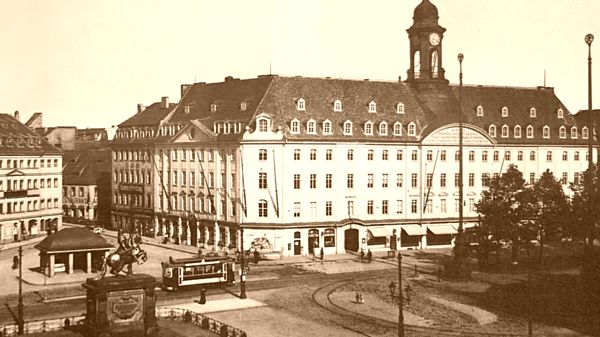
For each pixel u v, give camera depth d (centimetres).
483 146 10988
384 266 8906
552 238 8800
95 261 8388
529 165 11462
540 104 12106
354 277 8112
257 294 7125
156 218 11869
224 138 10094
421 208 10594
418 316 6088
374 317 6059
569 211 8325
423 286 7506
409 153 10512
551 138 11700
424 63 11206
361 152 10200
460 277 7906
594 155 12038
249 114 10056
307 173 9881
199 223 10669
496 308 6372
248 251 9556
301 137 9819
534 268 8656
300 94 10294
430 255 9888
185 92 12225
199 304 6625
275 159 9706
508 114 11650
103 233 12581
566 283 7569
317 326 5738
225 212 10162
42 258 8462
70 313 6175
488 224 8481
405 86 11250
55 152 12812
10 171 11788
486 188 11012
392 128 10506
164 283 7362
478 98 11644
